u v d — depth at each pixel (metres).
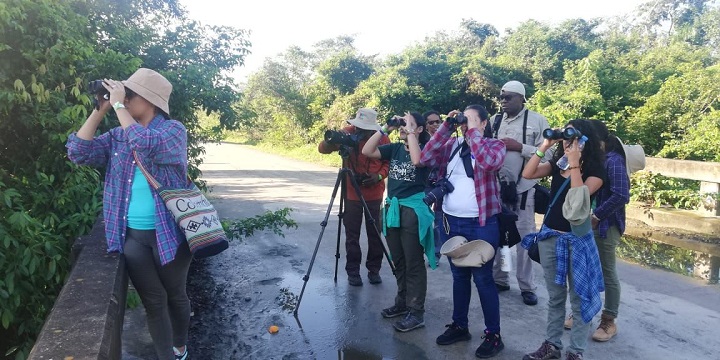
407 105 19.17
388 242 3.92
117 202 2.41
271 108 30.23
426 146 3.45
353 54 25.95
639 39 23.56
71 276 2.26
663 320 3.94
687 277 5.00
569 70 15.43
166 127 2.37
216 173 14.88
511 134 4.36
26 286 3.04
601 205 3.31
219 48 7.26
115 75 4.36
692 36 27.23
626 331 3.73
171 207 2.34
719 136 9.25
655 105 11.62
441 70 19.27
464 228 3.32
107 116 4.36
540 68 19.31
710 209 7.07
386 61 20.56
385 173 4.64
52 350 1.64
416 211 3.61
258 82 31.17
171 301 2.67
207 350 3.41
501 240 3.47
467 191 3.32
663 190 7.81
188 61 6.69
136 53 6.02
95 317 1.89
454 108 19.17
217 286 4.68
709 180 6.97
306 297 4.42
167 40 6.75
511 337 3.65
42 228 3.12
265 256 5.66
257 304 4.25
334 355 3.37
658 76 15.51
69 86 3.67
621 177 3.30
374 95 19.55
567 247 3.07
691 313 4.09
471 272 3.46
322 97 25.42
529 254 3.37
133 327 3.66
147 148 2.26
